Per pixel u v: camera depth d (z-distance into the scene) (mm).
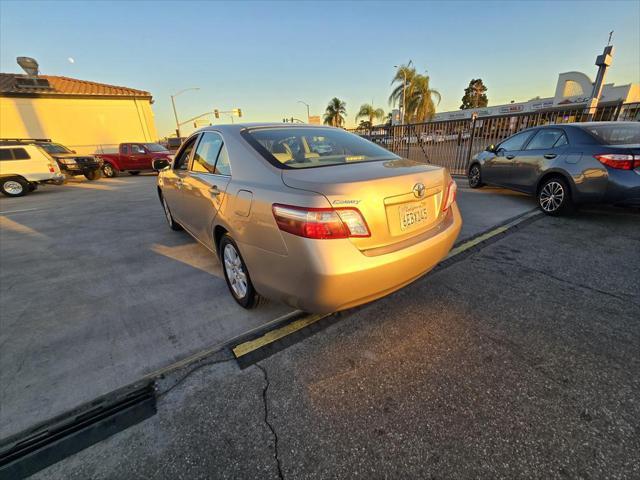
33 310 2623
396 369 1823
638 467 1258
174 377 1828
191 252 3861
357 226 1641
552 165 4602
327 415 1545
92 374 1867
